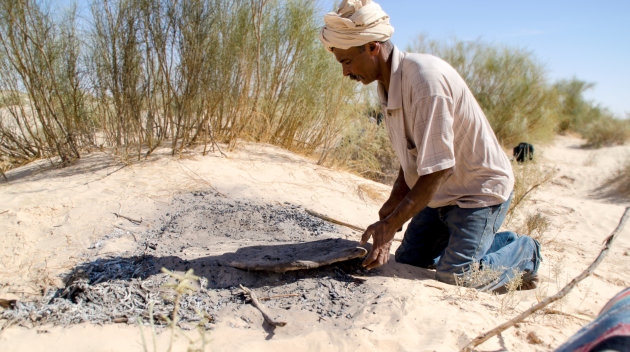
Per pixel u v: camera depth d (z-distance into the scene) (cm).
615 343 99
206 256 271
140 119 477
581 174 985
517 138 1187
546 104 1286
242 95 539
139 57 467
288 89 610
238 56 523
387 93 241
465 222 254
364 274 270
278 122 623
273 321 214
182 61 470
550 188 902
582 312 254
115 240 299
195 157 489
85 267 260
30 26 444
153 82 479
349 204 442
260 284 254
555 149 1381
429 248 292
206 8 473
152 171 441
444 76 219
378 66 229
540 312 238
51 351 187
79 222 325
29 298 233
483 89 1205
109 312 220
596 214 570
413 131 229
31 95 481
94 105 512
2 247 287
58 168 454
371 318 218
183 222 330
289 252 275
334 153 593
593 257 406
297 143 625
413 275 279
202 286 247
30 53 446
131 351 187
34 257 276
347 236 337
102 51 466
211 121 530
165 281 249
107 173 430
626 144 1470
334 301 239
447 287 258
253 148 567
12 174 458
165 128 509
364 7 216
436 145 219
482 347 195
